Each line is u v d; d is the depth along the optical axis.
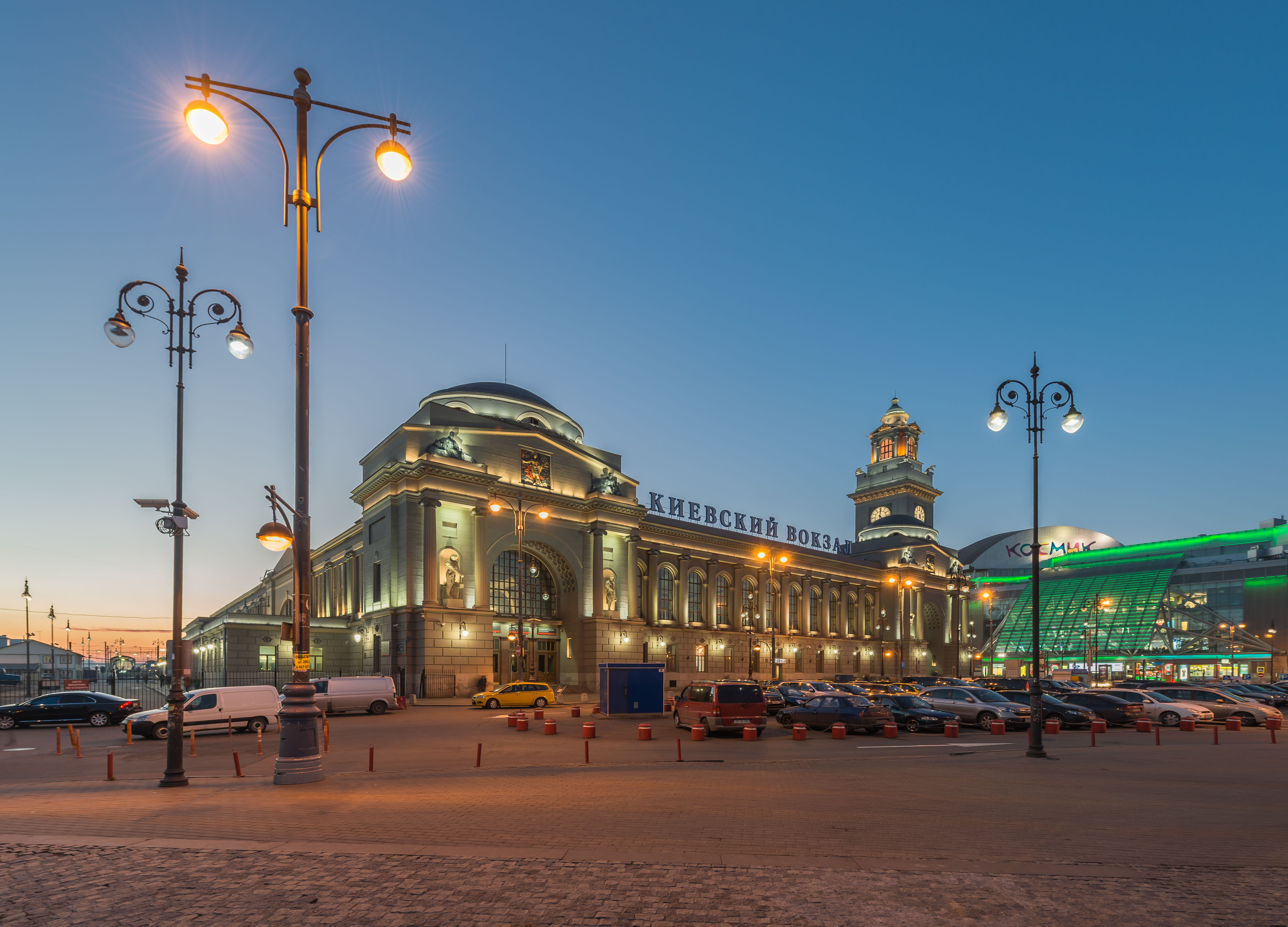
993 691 35.16
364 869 8.68
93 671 140.00
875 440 127.88
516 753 23.72
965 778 17.53
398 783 16.22
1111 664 120.00
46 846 9.76
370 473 66.81
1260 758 22.36
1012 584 149.12
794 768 19.45
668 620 80.38
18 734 31.88
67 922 7.10
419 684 55.38
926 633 118.56
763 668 88.50
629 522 72.00
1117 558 142.38
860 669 103.12
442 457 59.78
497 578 66.12
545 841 10.28
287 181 15.84
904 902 7.59
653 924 6.98
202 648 90.50
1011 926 6.96
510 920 7.08
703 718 29.16
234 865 8.87
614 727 33.31
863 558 113.69
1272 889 8.17
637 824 11.60
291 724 15.78
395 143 15.78
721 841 10.41
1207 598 123.25
